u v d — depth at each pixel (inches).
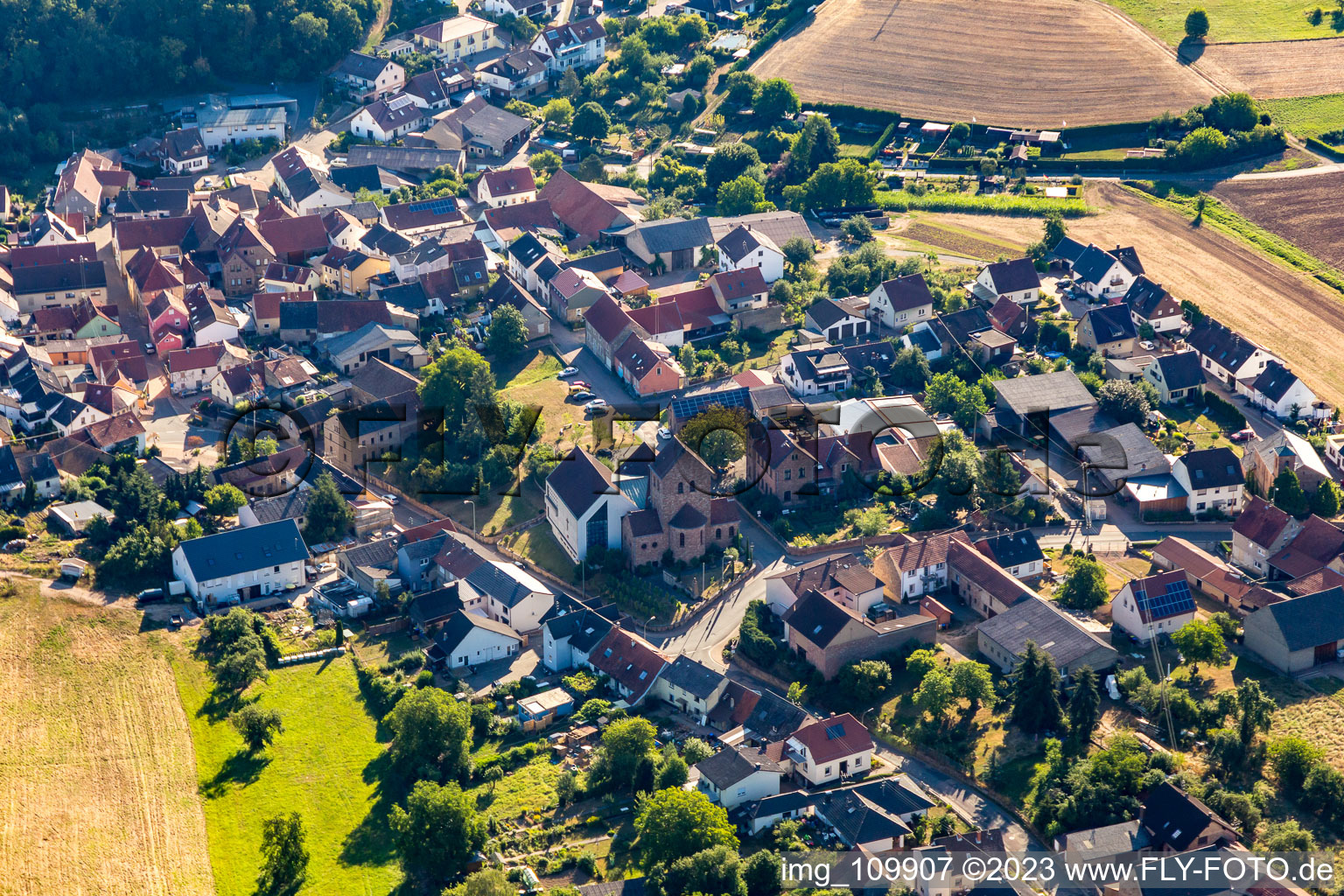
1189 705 7440.9
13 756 7421.3
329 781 7406.5
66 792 7239.2
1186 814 6579.7
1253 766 7145.7
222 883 6776.6
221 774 7450.8
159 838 7012.8
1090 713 7327.8
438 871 6727.4
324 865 6875.0
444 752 7362.2
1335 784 6791.3
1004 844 6806.1
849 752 7268.7
